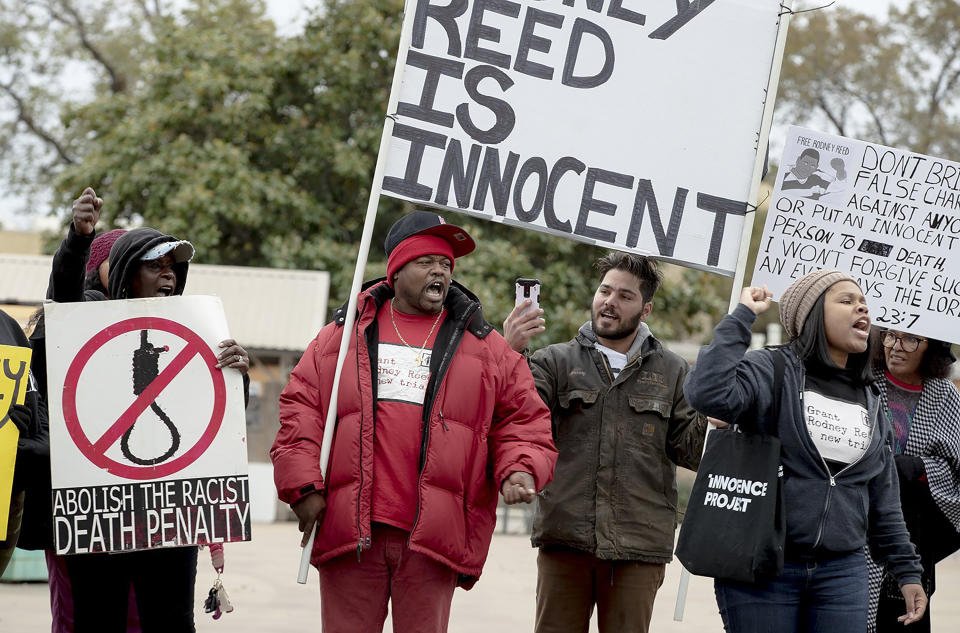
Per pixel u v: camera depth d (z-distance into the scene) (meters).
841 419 4.61
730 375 4.50
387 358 4.76
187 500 4.58
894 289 5.73
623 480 5.41
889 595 5.53
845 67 34.31
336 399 4.70
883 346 5.78
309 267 22.61
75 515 4.53
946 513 5.59
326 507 4.67
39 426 4.70
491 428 4.83
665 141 5.16
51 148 35.25
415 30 5.07
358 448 4.62
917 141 33.81
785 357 4.69
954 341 5.70
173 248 4.87
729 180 5.16
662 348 5.63
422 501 4.57
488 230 22.80
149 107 23.58
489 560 14.39
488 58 5.10
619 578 5.40
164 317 4.66
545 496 5.49
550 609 5.50
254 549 14.28
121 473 4.56
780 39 5.16
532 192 5.10
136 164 22.91
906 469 5.54
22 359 4.52
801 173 5.73
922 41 34.09
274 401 19.72
